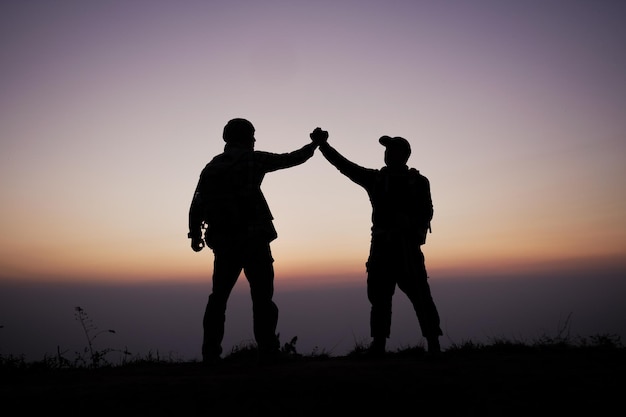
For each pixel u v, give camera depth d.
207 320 5.04
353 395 3.38
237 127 5.32
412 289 5.45
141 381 3.95
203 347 5.04
